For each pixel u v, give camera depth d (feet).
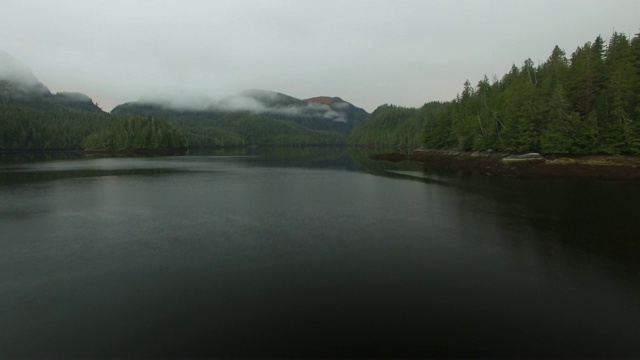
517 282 60.18
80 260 70.85
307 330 46.88
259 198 139.33
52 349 43.57
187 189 163.22
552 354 41.93
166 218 105.60
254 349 43.16
